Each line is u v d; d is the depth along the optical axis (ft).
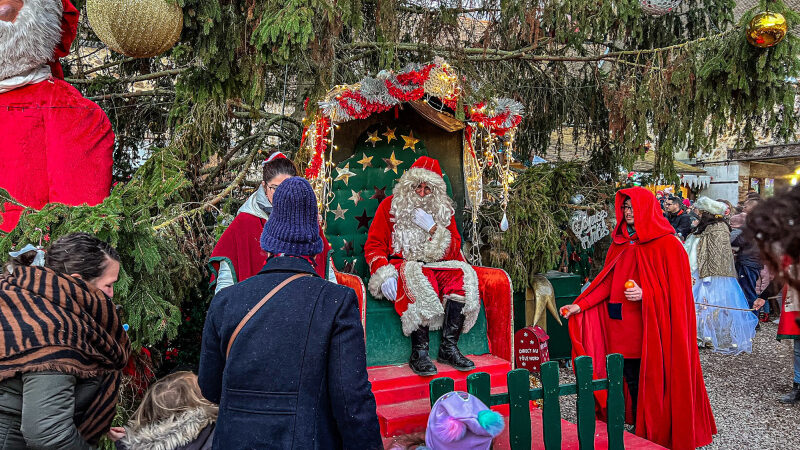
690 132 15.16
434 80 11.84
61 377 5.40
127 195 9.69
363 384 5.47
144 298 9.45
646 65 15.19
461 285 11.50
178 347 14.28
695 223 24.18
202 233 13.58
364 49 17.20
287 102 19.67
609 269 12.50
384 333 11.33
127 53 10.25
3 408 5.38
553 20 15.15
